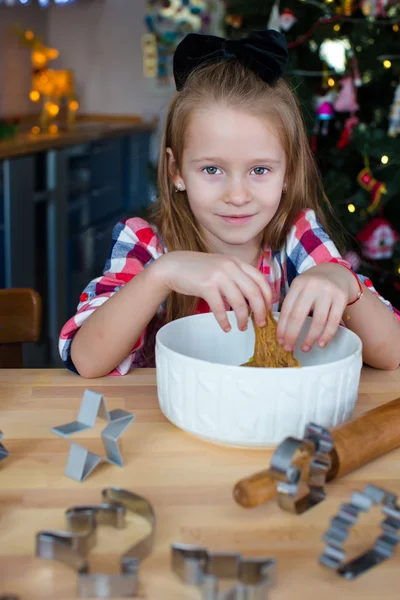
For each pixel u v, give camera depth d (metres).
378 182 1.89
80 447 0.60
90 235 3.52
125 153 4.04
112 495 0.56
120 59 4.43
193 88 0.96
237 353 0.81
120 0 4.36
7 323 1.05
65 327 0.90
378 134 1.81
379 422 0.63
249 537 0.54
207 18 4.27
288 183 1.06
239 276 0.74
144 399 0.77
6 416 0.72
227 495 0.59
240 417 0.64
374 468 0.62
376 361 0.89
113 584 0.46
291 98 1.02
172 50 4.36
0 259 2.61
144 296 0.82
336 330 0.76
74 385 0.81
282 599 0.47
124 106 4.49
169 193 1.09
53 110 3.71
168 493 0.59
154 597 0.47
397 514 0.53
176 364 0.66
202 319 0.79
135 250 1.06
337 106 1.87
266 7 1.87
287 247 1.09
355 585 0.48
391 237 1.91
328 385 0.65
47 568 0.50
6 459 0.64
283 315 0.73
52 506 0.57
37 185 2.86
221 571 0.47
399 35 1.87
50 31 4.42
